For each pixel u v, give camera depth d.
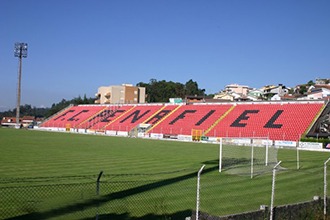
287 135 47.44
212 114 62.72
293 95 105.06
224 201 12.05
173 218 9.85
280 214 10.02
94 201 10.88
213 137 52.53
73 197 11.34
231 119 58.22
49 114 121.31
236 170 19.50
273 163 23.19
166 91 141.25
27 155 25.78
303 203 10.67
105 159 24.66
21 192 12.05
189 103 71.31
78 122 80.06
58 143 38.78
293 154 33.50
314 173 18.97
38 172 17.95
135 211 10.27
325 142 40.28
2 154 26.02
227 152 29.20
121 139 52.06
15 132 62.22
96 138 52.09
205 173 18.28
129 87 109.12
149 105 78.50
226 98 107.31
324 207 11.07
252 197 12.85
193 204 11.38
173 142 48.62
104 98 110.06
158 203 11.32
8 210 9.80
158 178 16.30
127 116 75.19
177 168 20.61
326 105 52.22
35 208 9.98
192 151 33.41
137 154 29.05
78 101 124.06
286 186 15.20
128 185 14.17
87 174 17.62
